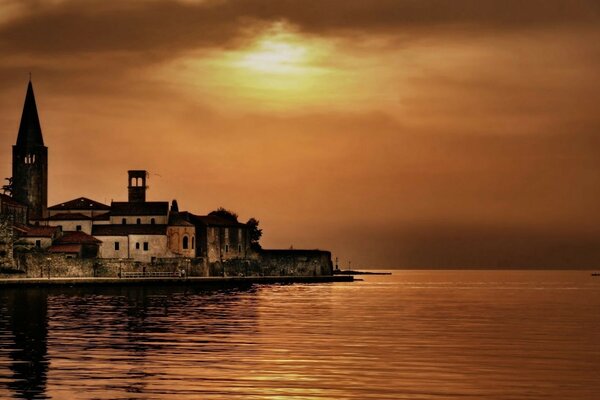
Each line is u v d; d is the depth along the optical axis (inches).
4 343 4178.2
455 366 3570.4
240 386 3115.2
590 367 3572.8
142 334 4606.3
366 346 4163.4
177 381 3186.5
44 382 3152.1
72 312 6048.2
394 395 3004.4
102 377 3250.5
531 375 3380.9
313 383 3181.6
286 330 4879.4
